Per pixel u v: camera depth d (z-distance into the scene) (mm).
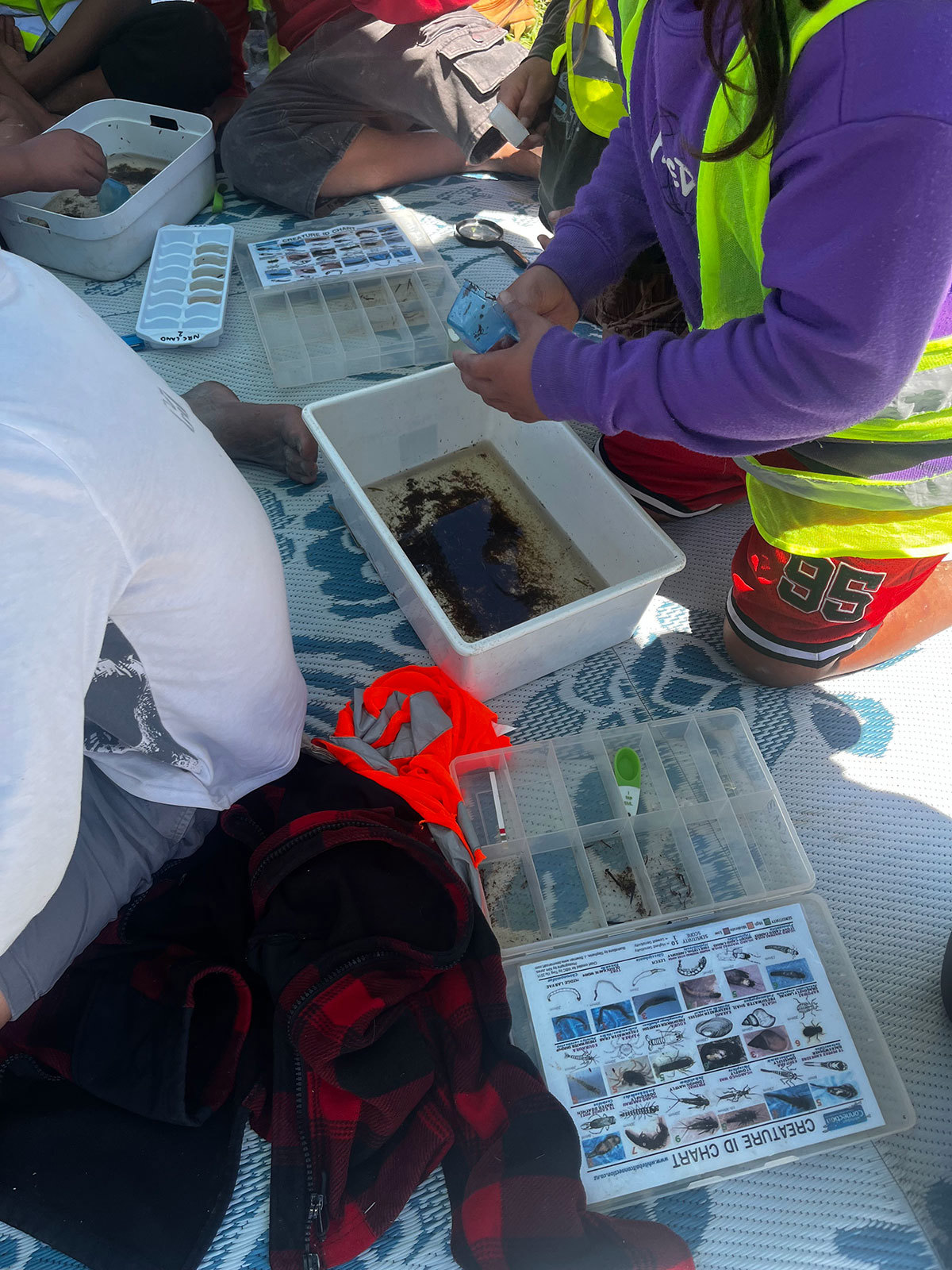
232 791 1034
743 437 826
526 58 1790
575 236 1214
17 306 612
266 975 1013
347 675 1458
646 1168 1033
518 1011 1141
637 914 1230
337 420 1514
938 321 810
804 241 674
